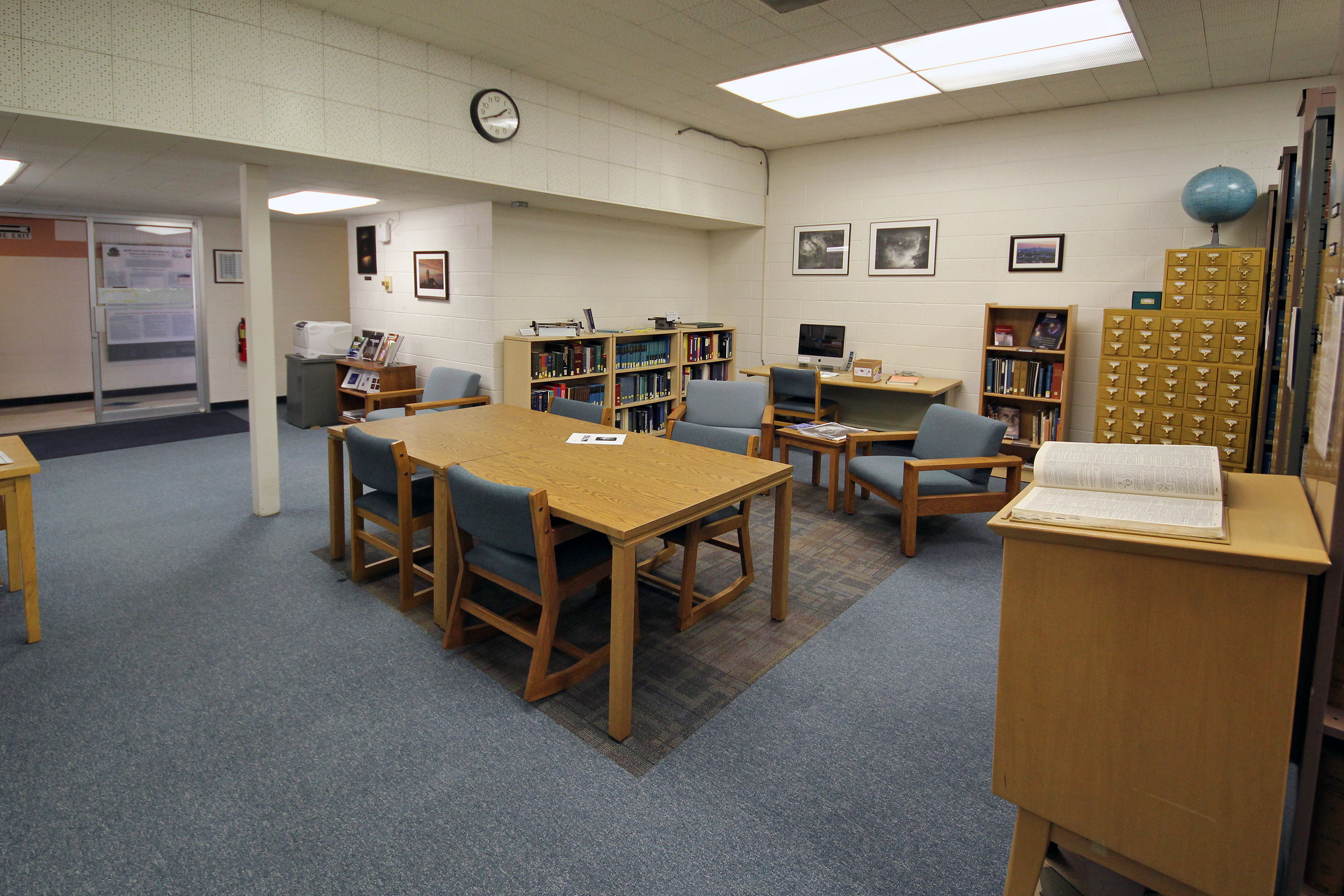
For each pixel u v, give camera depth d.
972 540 4.07
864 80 4.61
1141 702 1.08
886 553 3.86
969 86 4.68
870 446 4.73
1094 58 4.12
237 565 3.54
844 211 6.42
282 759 2.12
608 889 1.68
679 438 3.57
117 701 2.38
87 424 6.80
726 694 2.50
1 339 7.27
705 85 4.73
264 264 4.02
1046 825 1.22
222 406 7.86
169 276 7.40
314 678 2.55
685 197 5.92
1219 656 1.01
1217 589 1.00
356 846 1.80
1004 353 5.61
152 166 4.08
